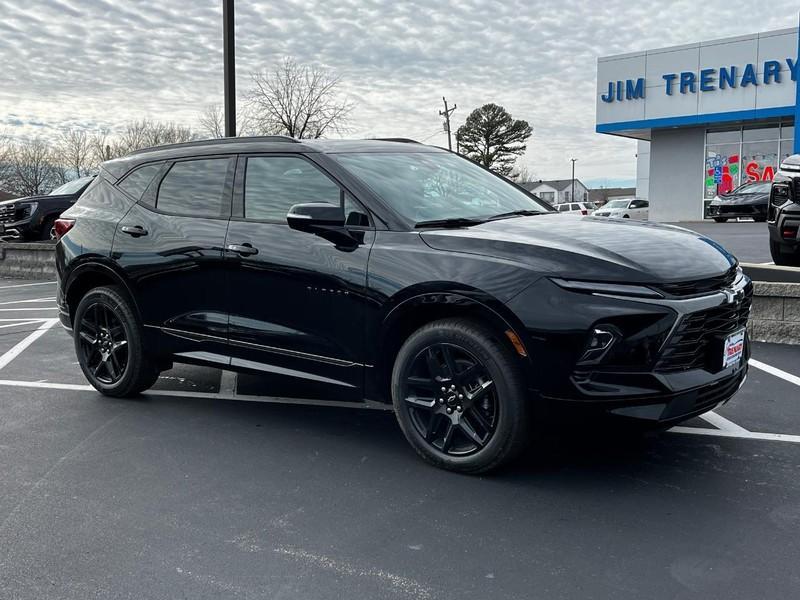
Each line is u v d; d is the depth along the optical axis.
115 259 5.12
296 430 4.64
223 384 5.82
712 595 2.67
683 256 3.63
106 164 5.64
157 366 5.25
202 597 2.71
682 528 3.21
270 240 4.37
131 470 3.98
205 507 3.49
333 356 4.14
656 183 32.56
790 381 5.57
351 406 5.18
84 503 3.55
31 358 6.98
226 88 11.14
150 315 5.02
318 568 2.90
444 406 3.81
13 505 3.54
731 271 3.85
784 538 3.10
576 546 3.05
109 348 5.34
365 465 4.00
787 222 8.17
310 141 4.58
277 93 30.81
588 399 3.37
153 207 5.09
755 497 3.52
